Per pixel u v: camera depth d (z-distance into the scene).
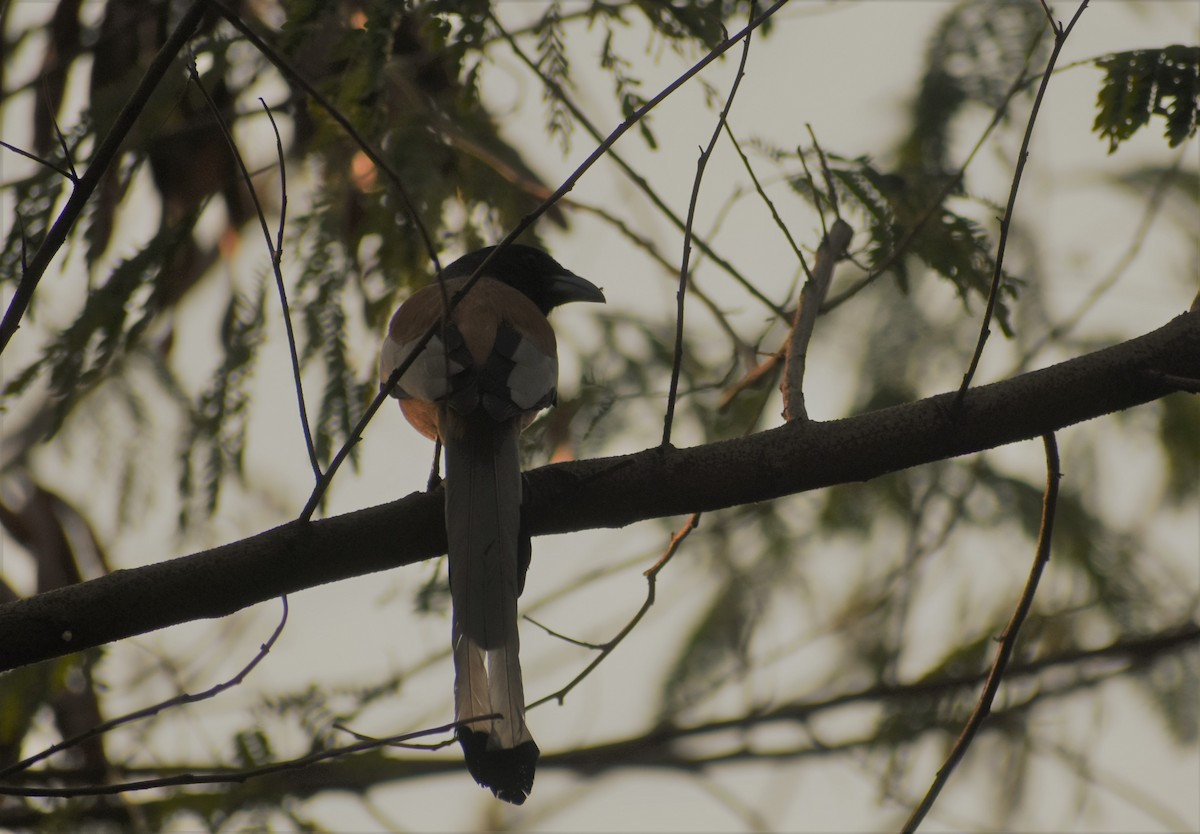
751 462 7.85
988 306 7.63
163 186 9.30
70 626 7.30
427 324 9.17
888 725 12.37
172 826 10.44
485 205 9.55
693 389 10.34
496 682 7.34
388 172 6.75
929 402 7.89
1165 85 8.34
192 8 6.79
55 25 10.01
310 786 10.88
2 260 8.53
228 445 9.04
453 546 7.71
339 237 9.01
